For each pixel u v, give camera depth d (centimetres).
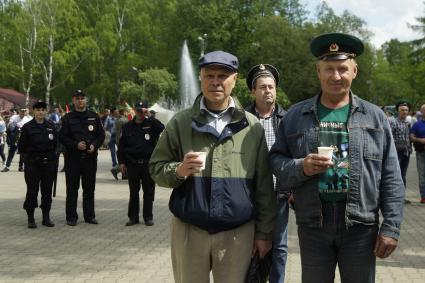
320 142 342
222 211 344
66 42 5319
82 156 926
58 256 707
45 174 902
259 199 360
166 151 361
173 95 4919
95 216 1010
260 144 360
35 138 882
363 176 335
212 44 5575
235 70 352
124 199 1219
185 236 355
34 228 892
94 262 677
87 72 5644
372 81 6006
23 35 5216
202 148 352
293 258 699
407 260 692
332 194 337
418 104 7188
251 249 357
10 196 1253
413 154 2917
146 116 923
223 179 347
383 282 595
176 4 5766
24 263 670
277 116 518
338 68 340
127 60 5631
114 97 5775
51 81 5803
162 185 355
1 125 1958
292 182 338
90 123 927
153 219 983
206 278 357
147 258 699
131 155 915
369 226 339
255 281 354
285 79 5250
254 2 5656
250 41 5622
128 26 5756
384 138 344
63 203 1161
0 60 5259
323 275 344
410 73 5506
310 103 353
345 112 347
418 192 1388
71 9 5372
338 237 339
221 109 358
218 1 5656
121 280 598
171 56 5681
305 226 345
